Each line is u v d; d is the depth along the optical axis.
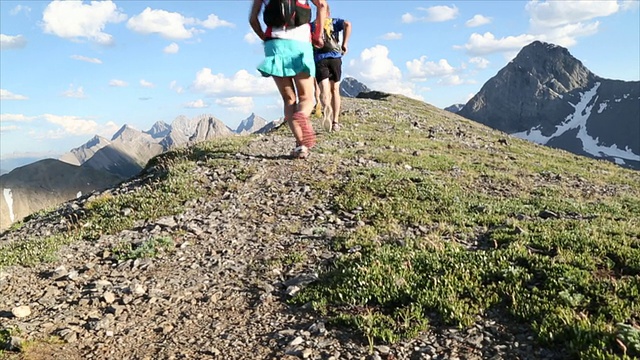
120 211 13.22
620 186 20.55
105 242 10.95
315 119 28.62
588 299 5.91
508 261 7.25
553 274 6.55
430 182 14.10
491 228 10.03
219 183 14.41
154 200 13.48
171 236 10.83
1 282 8.89
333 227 10.73
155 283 8.44
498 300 6.27
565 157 32.91
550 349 5.25
